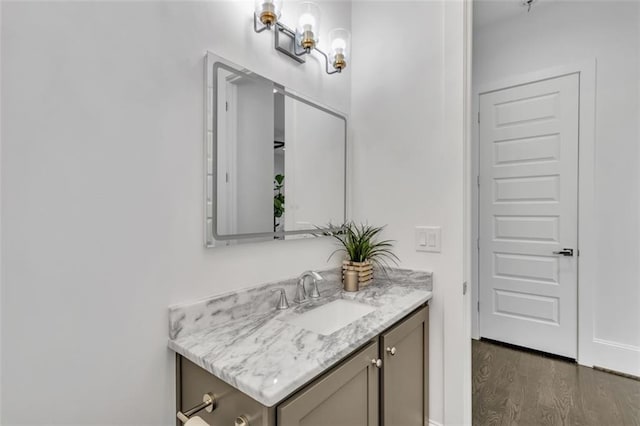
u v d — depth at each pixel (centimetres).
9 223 70
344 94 179
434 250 155
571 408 186
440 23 155
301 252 149
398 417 127
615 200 228
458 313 148
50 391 76
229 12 116
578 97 241
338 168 172
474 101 288
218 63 111
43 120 74
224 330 105
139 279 91
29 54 73
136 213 90
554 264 251
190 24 104
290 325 110
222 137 112
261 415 73
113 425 86
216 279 111
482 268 285
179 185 100
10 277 70
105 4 84
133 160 90
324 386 85
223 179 112
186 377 96
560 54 249
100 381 84
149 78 93
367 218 177
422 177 159
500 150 275
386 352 116
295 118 145
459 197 148
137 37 91
